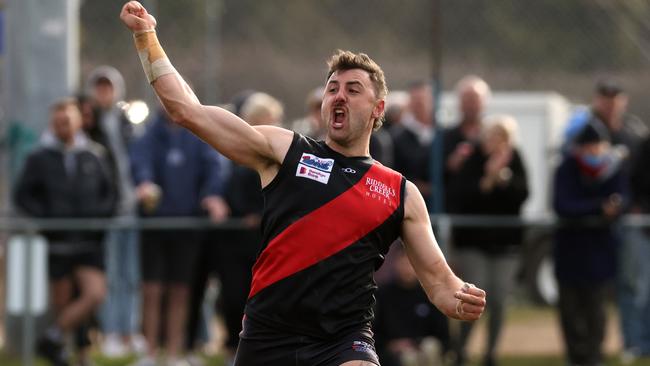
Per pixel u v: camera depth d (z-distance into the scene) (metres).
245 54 56.97
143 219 33.38
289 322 17.28
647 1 54.34
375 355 17.39
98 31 51.72
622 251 34.47
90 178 32.28
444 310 17.58
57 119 32.06
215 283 37.72
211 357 35.62
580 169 33.88
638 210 36.47
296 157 17.39
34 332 31.48
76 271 31.55
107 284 32.88
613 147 37.06
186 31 55.97
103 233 31.94
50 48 37.75
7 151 37.56
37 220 31.70
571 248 33.91
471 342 37.56
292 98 55.88
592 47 55.59
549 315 39.69
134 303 33.16
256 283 17.55
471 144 34.50
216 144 17.00
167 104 16.73
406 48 59.78
